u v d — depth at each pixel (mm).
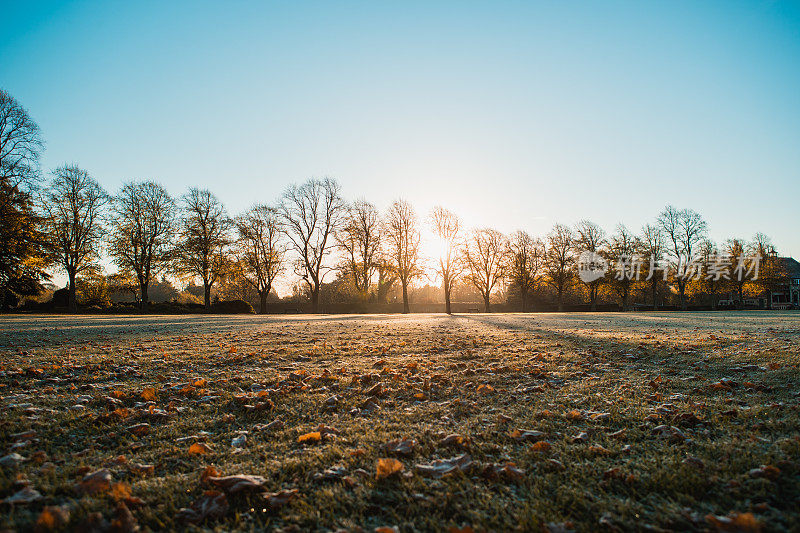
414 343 9086
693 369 5871
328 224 42969
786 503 2186
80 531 1927
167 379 5328
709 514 2117
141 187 37656
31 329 12344
